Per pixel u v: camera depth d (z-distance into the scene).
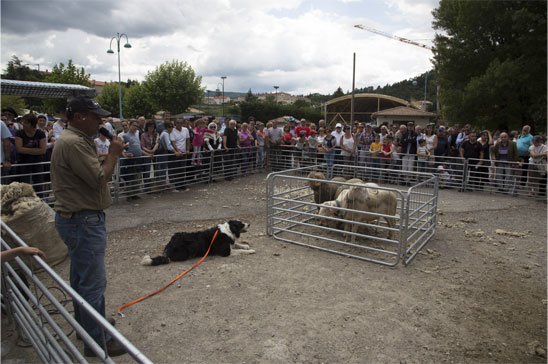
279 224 7.26
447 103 25.47
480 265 5.41
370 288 4.55
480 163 11.00
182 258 5.26
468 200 9.87
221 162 11.84
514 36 22.45
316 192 7.07
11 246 4.59
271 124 14.01
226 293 4.35
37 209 4.88
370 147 12.23
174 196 9.67
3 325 3.68
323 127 13.36
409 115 35.56
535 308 4.18
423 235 5.95
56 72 32.19
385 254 5.75
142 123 10.34
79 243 2.95
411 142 11.60
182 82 45.41
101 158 8.52
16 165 6.91
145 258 5.12
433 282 4.79
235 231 5.66
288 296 4.30
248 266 5.15
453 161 11.43
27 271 2.86
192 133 11.16
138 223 7.17
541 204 9.44
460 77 25.09
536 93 22.02
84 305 2.03
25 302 3.10
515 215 8.35
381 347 3.39
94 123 2.94
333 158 12.69
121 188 8.75
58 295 4.33
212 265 5.16
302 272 4.99
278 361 3.17
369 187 5.48
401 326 3.73
